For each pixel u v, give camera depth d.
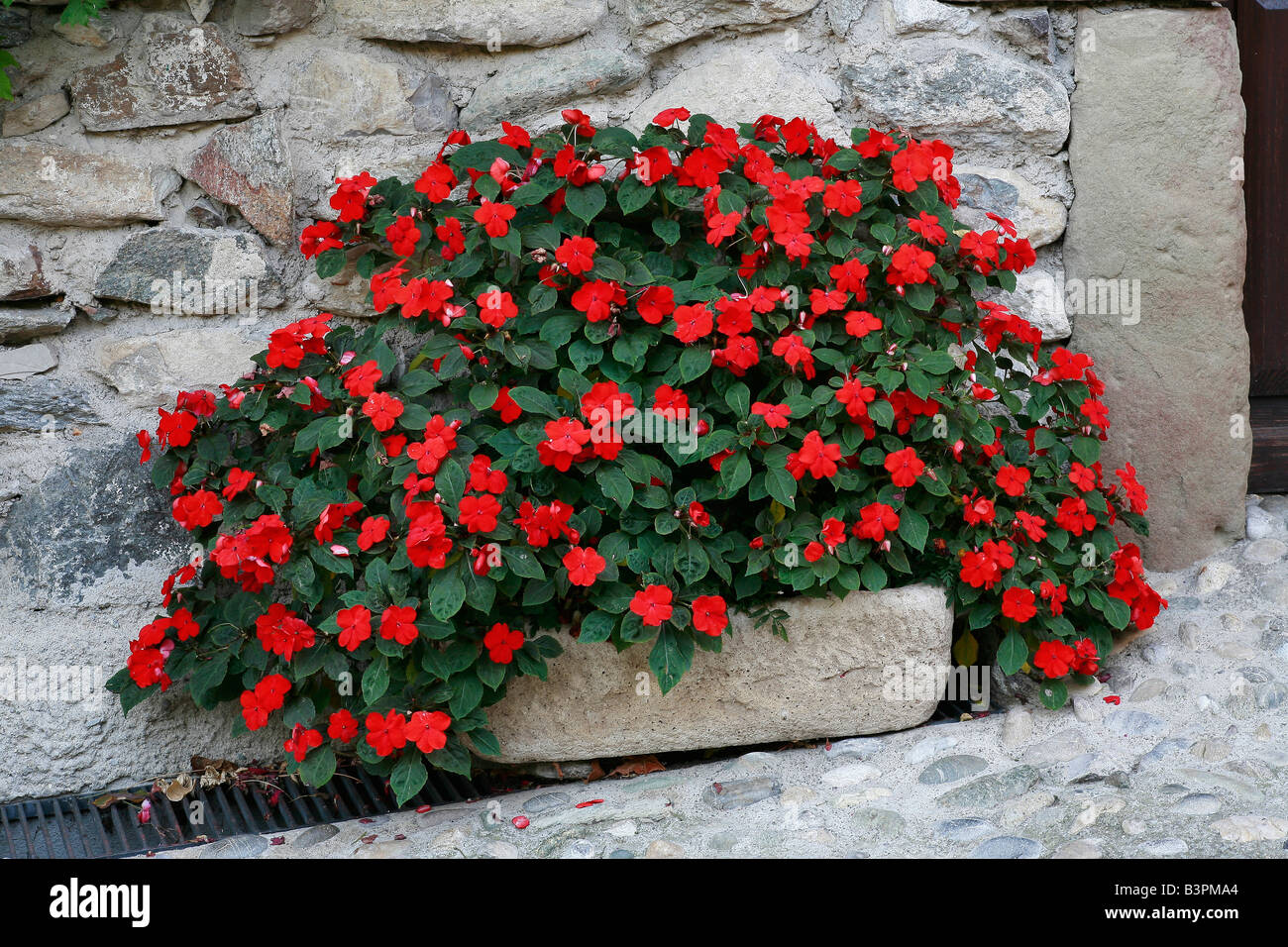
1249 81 3.06
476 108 2.90
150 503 2.73
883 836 2.24
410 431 2.51
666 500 2.39
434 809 2.56
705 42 2.94
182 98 2.71
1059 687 2.57
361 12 2.80
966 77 2.93
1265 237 3.11
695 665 2.55
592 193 2.57
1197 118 2.85
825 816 2.34
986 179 2.98
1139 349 2.96
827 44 2.95
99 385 2.76
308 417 2.67
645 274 2.51
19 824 2.56
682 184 2.62
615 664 2.55
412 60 2.87
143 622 2.72
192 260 2.77
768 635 2.55
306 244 2.70
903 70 2.93
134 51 2.69
